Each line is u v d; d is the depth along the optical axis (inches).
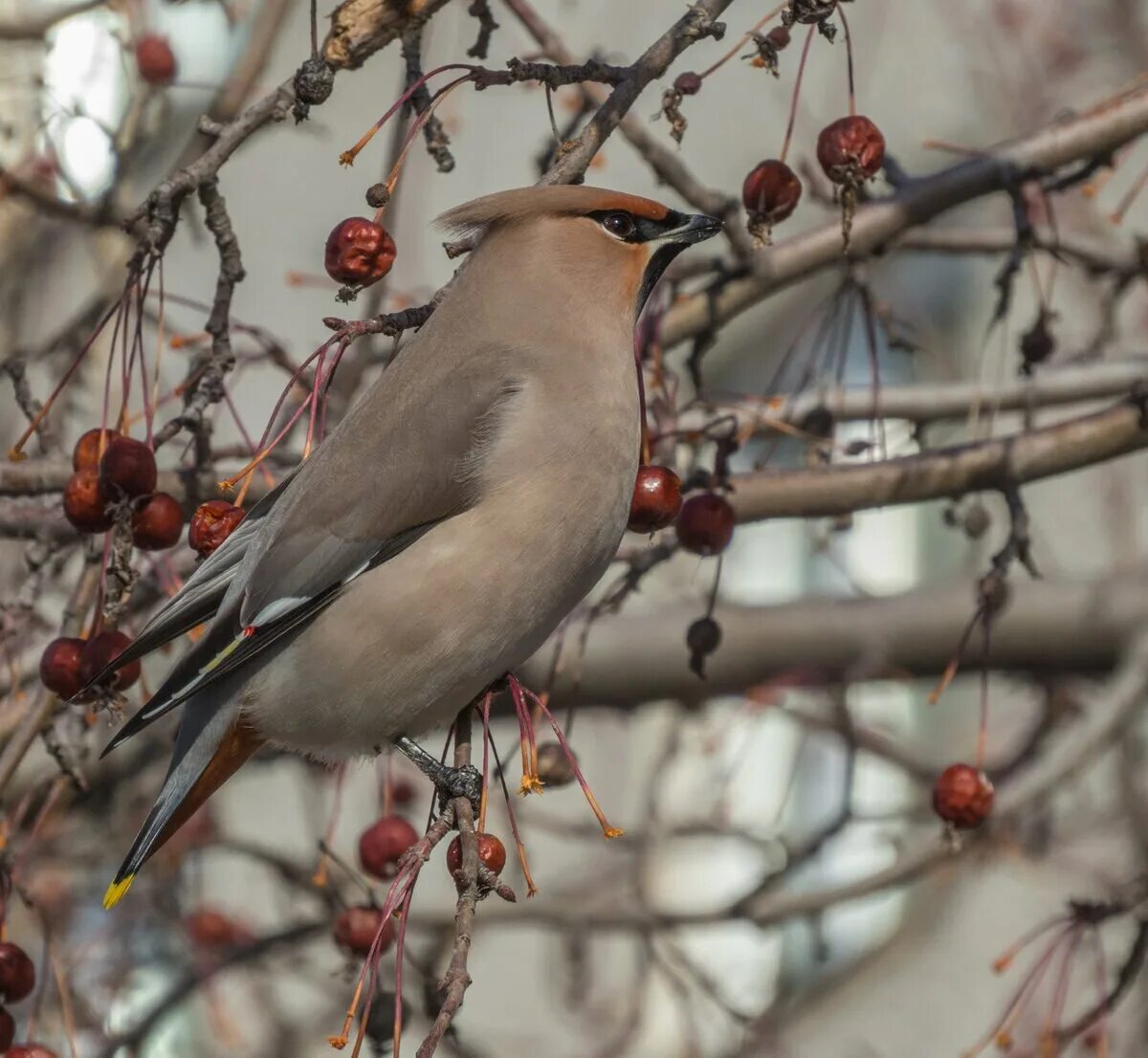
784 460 508.4
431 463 299.0
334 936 343.9
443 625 296.4
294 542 302.4
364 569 299.4
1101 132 378.9
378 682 299.9
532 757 271.0
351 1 291.9
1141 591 478.6
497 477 295.7
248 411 625.9
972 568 655.1
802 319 701.9
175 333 468.8
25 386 354.9
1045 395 438.3
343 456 307.3
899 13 725.9
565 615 309.3
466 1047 391.5
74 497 297.1
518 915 473.1
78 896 475.8
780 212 310.2
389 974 487.2
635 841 490.0
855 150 304.2
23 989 310.2
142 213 292.0
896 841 454.3
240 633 298.4
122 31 474.6
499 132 685.3
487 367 306.5
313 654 301.3
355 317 669.9
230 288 300.7
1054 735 500.4
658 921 466.0
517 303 313.0
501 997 678.5
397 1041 252.7
